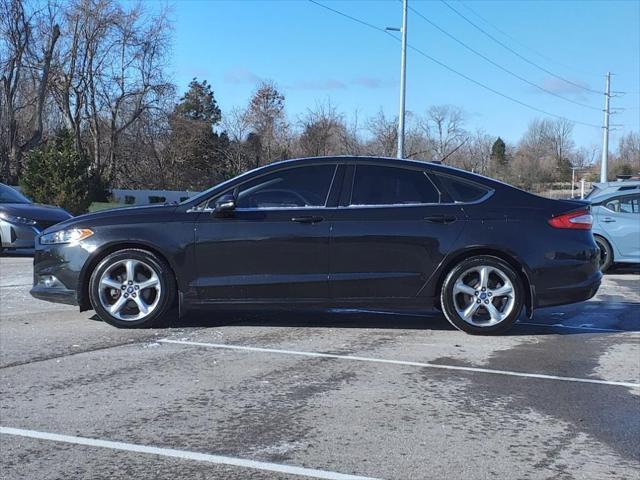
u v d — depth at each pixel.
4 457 3.71
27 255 14.74
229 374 5.26
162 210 6.64
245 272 6.47
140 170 54.69
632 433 4.14
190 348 6.03
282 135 61.94
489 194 6.61
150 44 46.00
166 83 47.97
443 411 4.49
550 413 4.48
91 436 4.01
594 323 7.44
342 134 53.59
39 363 5.51
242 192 6.62
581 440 4.02
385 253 6.44
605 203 12.49
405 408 4.54
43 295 6.74
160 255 6.58
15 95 40.50
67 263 6.59
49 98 45.34
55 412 4.40
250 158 61.66
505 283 6.52
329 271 6.45
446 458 3.74
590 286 6.57
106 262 6.57
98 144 47.03
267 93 67.31
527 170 75.56
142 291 6.63
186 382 5.04
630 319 7.69
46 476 3.49
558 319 7.67
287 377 5.20
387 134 50.47
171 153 58.62
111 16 43.88
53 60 42.66
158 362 5.57
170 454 3.77
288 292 6.47
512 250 6.42
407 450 3.84
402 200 6.56
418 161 6.78
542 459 3.74
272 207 6.55
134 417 4.32
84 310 6.85
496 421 4.32
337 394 4.80
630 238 12.20
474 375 5.32
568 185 76.31
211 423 4.23
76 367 5.41
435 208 6.51
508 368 5.53
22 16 38.16
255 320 7.31
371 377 5.22
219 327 6.93
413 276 6.45
